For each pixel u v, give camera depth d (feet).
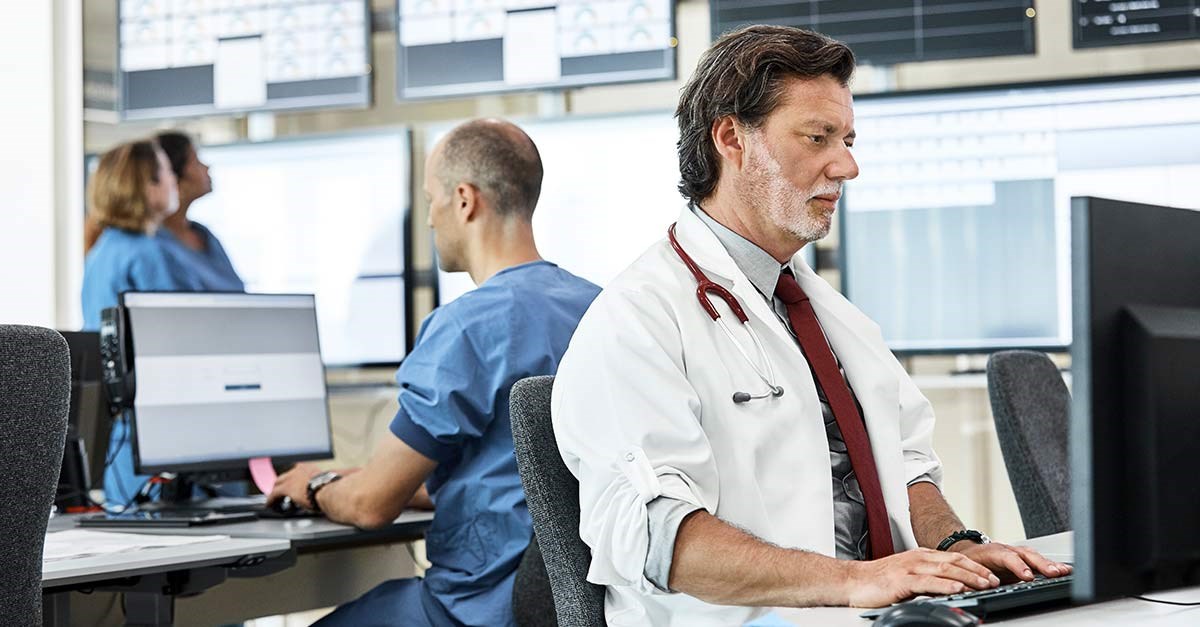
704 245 5.31
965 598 3.78
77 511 8.69
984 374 12.18
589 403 4.85
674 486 4.57
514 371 7.11
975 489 12.10
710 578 4.36
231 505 8.40
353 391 13.65
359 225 13.76
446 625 7.09
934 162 12.29
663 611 4.76
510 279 7.41
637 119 13.03
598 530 4.72
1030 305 12.09
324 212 13.87
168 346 8.35
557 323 7.27
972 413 12.13
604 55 12.98
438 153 7.80
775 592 4.22
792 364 5.16
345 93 13.74
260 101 13.96
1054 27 12.17
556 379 5.08
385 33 13.67
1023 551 4.32
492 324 7.19
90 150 14.33
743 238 5.37
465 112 13.51
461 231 7.73
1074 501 3.42
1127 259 3.47
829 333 5.62
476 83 13.33
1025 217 12.11
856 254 12.49
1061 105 12.03
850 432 5.28
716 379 4.95
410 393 7.25
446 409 7.09
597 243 13.17
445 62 13.41
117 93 14.32
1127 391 3.44
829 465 5.06
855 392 5.51
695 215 5.49
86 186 14.25
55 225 14.32
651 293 5.07
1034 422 7.32
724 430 4.93
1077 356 3.41
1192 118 11.78
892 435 5.43
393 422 7.30
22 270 14.24
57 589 6.54
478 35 13.32
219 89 14.07
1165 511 3.47
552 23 13.11
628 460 4.66
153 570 6.20
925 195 12.32
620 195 13.10
